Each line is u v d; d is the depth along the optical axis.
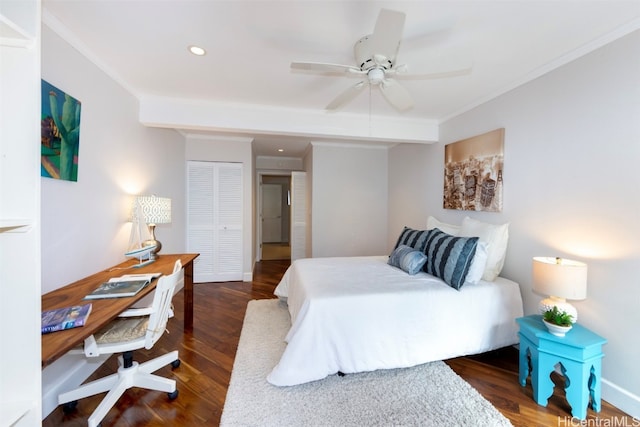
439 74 1.70
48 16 1.52
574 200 1.86
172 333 2.54
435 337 1.94
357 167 4.64
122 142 2.38
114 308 1.37
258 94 2.61
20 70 0.83
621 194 1.60
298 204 5.39
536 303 2.13
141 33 1.70
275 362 2.02
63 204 1.69
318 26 1.60
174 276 1.66
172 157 3.61
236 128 2.87
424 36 1.69
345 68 1.67
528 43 1.76
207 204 4.19
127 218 2.47
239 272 4.32
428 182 3.60
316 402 1.62
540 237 2.10
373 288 2.01
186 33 1.69
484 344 2.04
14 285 0.84
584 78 1.79
